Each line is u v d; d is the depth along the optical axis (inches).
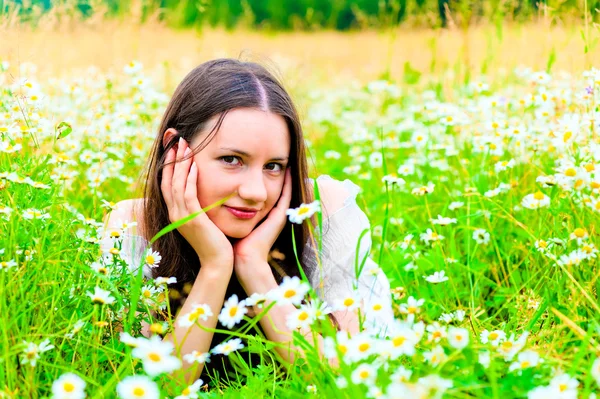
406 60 220.5
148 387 52.9
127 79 179.5
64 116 141.8
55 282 66.2
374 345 57.0
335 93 268.5
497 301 93.9
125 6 199.3
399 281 100.7
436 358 58.5
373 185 144.3
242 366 72.2
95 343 62.6
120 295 67.2
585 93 105.6
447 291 97.7
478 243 99.6
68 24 173.8
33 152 90.9
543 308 74.1
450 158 144.4
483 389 60.0
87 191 119.5
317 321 67.6
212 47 260.4
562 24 139.6
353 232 88.9
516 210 106.9
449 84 174.9
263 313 62.9
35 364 58.9
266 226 82.3
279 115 79.4
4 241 70.4
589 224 92.6
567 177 79.4
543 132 116.5
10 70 110.0
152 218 86.0
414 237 117.6
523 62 168.2
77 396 52.7
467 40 169.8
